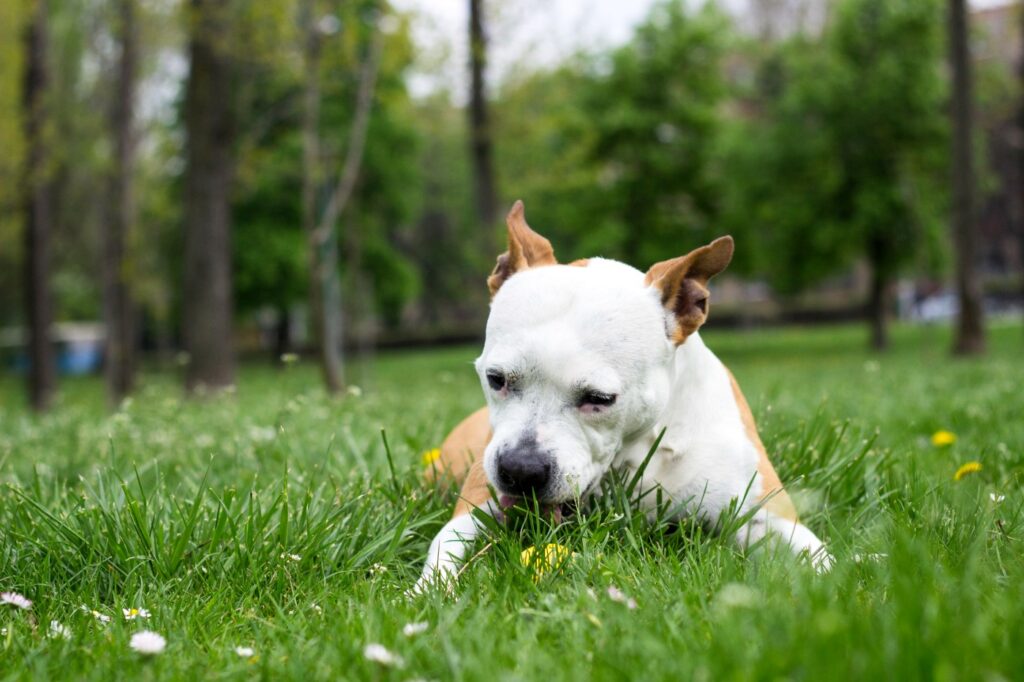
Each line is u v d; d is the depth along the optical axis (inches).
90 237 355.9
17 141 178.1
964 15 192.2
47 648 34.2
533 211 354.0
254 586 39.1
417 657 32.2
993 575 35.0
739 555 39.4
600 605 34.2
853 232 289.6
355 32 138.2
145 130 233.0
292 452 57.1
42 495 49.1
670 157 324.5
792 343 340.2
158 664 33.1
